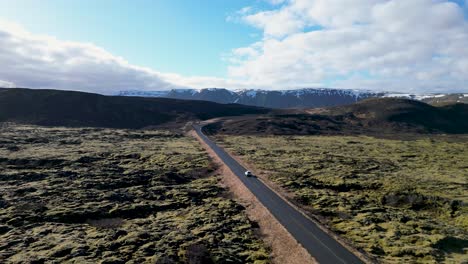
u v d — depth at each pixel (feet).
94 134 400.06
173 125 591.37
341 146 385.91
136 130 479.41
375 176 216.95
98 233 110.93
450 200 161.99
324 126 628.69
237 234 118.01
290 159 280.51
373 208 151.94
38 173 195.93
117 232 111.75
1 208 135.54
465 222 140.05
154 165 243.19
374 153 337.31
